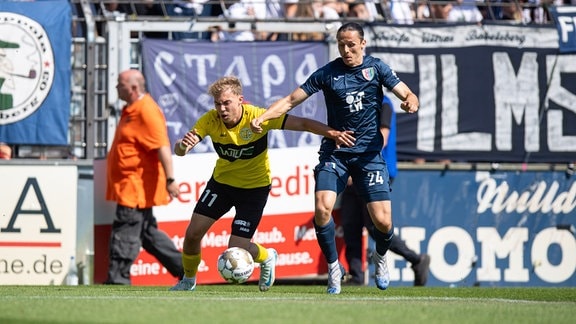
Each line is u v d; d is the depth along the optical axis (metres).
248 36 47.19
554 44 47.88
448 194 46.19
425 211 45.91
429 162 46.66
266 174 32.19
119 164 40.66
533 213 46.94
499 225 46.56
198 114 44.34
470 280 46.12
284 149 44.03
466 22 47.19
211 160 43.38
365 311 23.38
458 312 23.70
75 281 41.31
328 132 30.41
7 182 40.84
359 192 31.80
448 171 46.25
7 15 43.06
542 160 47.47
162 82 43.97
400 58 46.41
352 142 30.48
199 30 45.06
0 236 40.69
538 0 51.66
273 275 32.97
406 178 45.81
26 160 41.06
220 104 30.42
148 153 40.75
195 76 44.34
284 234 43.78
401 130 46.38
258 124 29.78
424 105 46.59
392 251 43.44
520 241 46.69
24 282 40.84
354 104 30.91
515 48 47.47
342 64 31.11
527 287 44.84
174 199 42.69
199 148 44.06
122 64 44.03
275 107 30.41
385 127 41.00
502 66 47.31
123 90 40.59
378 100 31.27
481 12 50.34
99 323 20.22
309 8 47.62
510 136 47.28
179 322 20.36
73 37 43.75
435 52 46.75
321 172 31.23
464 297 32.66
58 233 41.12
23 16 43.09
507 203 46.72
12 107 43.03
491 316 22.89
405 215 45.75
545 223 46.97
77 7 44.28
